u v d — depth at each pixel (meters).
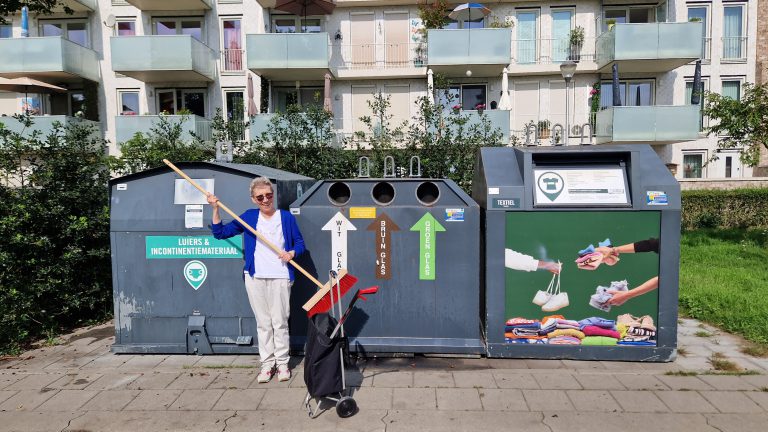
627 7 17.69
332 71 17.61
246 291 4.36
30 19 18.17
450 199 4.39
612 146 4.36
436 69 17.14
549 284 4.20
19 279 5.14
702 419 3.22
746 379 3.84
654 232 4.09
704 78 17.88
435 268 4.30
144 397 3.66
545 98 17.91
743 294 6.16
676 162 18.03
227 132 10.20
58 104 18.52
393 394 3.62
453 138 11.16
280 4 16.30
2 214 5.14
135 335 4.55
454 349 4.30
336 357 3.28
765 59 17.67
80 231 5.64
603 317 4.18
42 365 4.41
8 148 5.43
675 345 4.14
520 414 3.31
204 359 4.45
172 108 18.45
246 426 3.21
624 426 3.15
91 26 18.16
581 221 4.13
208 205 4.43
